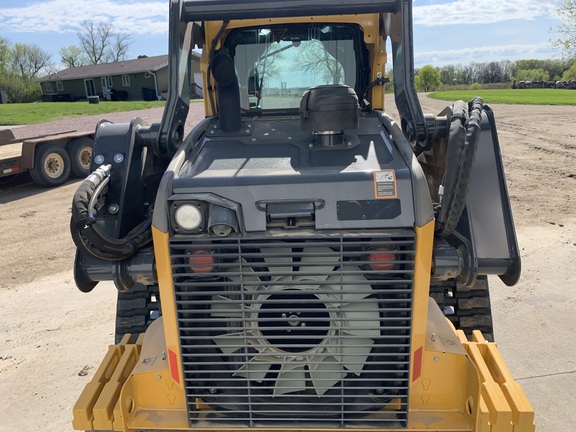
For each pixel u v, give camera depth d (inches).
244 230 83.6
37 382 157.8
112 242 95.7
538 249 249.9
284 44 134.9
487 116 111.0
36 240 291.7
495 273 103.7
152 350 103.3
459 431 89.8
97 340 180.1
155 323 115.6
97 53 2687.0
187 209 82.1
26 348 176.9
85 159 459.5
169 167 88.8
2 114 1175.6
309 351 87.1
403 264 83.8
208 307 86.7
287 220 83.6
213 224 81.2
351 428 89.1
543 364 159.0
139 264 102.3
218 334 88.3
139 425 93.2
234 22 129.0
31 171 409.4
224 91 110.9
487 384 94.3
